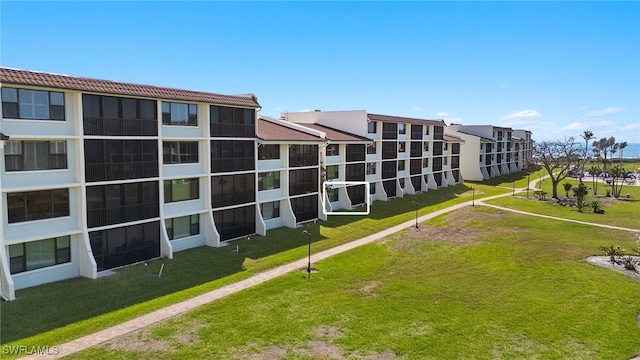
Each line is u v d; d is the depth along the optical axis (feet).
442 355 55.47
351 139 152.25
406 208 163.12
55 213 74.08
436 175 221.66
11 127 67.62
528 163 329.11
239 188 106.83
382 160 173.68
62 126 73.82
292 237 111.65
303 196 128.16
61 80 71.97
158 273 80.59
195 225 99.76
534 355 56.08
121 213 82.23
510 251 104.63
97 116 77.46
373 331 61.36
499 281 83.20
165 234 89.51
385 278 84.12
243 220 108.99
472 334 61.31
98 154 77.92
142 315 63.41
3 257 65.82
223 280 79.36
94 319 61.21
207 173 98.32
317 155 132.36
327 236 115.03
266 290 75.10
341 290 76.84
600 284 81.97
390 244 110.83
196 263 87.51
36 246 72.28
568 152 232.32
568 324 65.10
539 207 173.06
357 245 108.58
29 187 69.26
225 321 62.64
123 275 78.54
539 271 89.25
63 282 73.82
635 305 72.64
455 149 243.81
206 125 97.19
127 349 53.67
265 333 59.57
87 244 76.54
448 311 68.85
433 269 90.38
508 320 66.03
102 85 77.66
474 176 266.36
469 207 170.40
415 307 70.18
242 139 106.22
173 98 88.74
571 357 55.93
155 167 87.61
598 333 62.59
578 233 126.11
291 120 177.47
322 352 55.16
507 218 148.56
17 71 67.31
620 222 143.74
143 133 84.99
